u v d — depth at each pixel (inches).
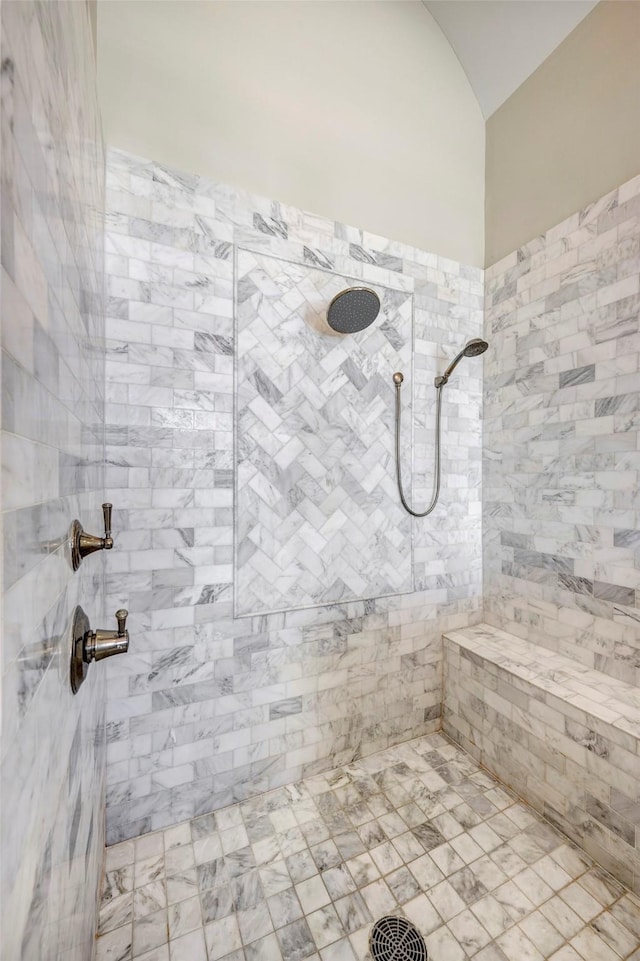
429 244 68.1
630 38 52.2
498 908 41.2
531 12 61.1
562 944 38.1
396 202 65.0
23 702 12.4
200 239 50.6
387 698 64.9
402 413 65.6
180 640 50.3
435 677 69.3
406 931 39.0
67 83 21.4
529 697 54.1
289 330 56.2
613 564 54.4
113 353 46.3
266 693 55.5
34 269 14.1
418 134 67.3
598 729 45.9
